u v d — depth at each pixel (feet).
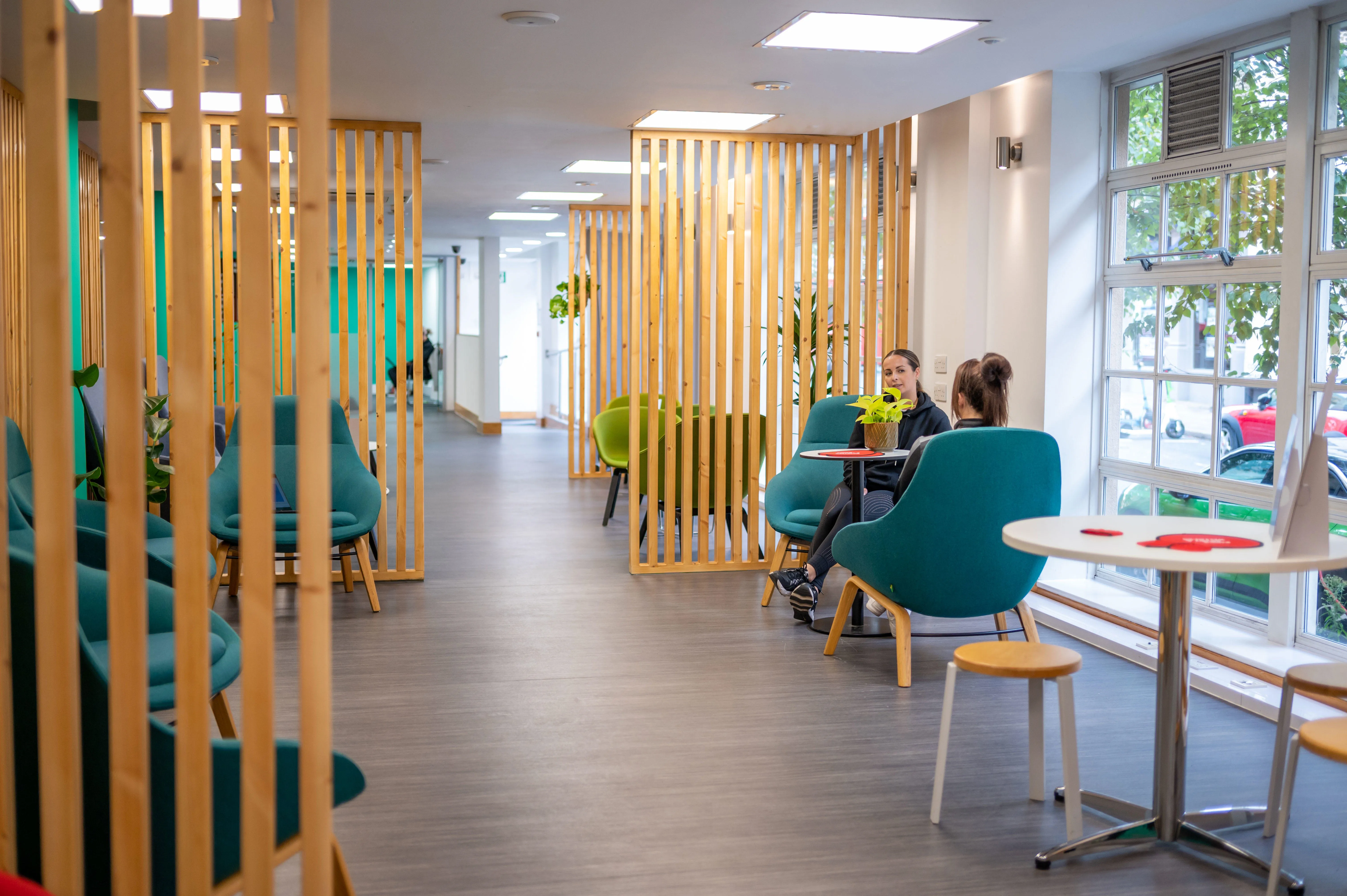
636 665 16.98
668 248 23.27
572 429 39.22
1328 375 10.48
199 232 6.53
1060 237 20.16
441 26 15.35
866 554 16.01
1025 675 10.50
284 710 14.55
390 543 27.12
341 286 22.47
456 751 13.37
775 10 14.58
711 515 27.22
